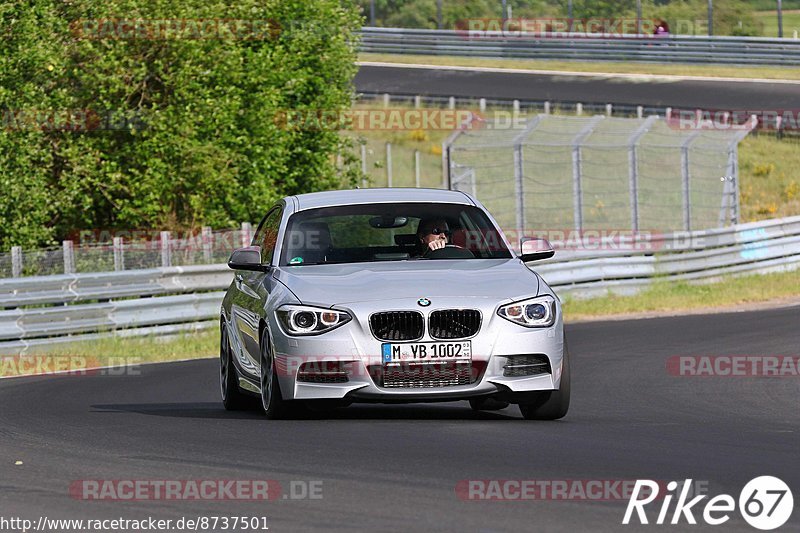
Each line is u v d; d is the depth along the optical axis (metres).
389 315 22.58
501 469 17.92
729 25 170.50
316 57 74.62
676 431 22.59
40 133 59.97
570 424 23.27
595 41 147.62
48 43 60.38
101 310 48.28
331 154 77.00
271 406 23.67
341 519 14.85
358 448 19.98
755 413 26.25
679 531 14.09
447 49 150.25
